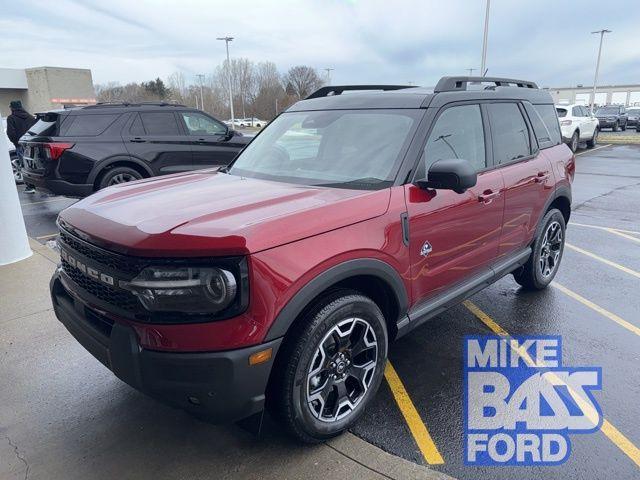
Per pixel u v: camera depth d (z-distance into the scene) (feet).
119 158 26.17
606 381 10.95
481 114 12.26
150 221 7.82
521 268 15.49
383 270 8.93
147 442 8.96
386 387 10.76
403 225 9.31
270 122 13.64
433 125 10.53
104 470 8.28
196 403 7.36
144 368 7.28
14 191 18.17
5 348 12.27
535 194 13.97
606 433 9.24
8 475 8.16
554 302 15.34
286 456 8.55
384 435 9.18
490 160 12.37
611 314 14.44
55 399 10.27
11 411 9.86
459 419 9.67
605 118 114.21
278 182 10.48
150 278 7.14
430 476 8.12
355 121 11.22
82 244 8.27
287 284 7.40
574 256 20.15
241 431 9.22
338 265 8.06
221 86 302.45
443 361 11.83
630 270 18.40
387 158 10.07
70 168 25.00
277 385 7.89
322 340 8.11
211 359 7.07
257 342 7.25
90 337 8.16
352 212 8.52
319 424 8.46
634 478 8.13
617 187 36.73
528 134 14.29
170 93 317.63
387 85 13.96
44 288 15.90
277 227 7.53
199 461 8.45
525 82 15.65
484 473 8.24
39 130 25.46
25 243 18.78
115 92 301.63
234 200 8.84
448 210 10.41
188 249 7.02
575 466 8.39
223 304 7.07
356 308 8.54
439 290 10.88
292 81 312.29
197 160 29.04
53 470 8.28
